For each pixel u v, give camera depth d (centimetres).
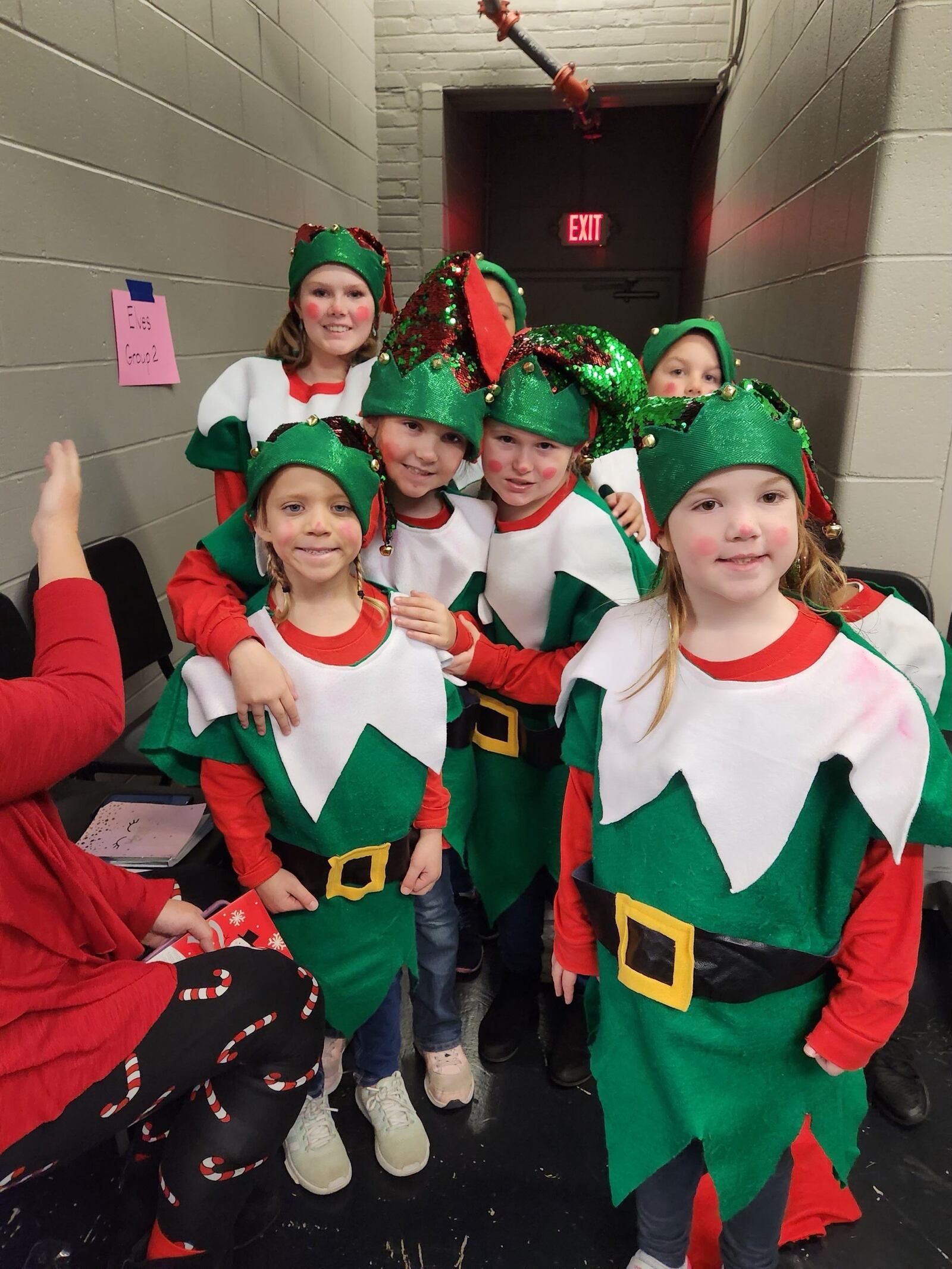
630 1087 98
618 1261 116
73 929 89
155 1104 93
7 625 141
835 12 195
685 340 170
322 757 112
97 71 170
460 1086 140
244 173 242
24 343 154
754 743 85
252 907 113
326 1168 126
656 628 95
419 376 117
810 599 96
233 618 114
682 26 355
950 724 121
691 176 490
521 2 360
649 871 92
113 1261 109
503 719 143
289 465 104
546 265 538
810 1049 89
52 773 83
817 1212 119
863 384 176
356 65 343
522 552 131
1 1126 80
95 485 179
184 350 212
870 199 168
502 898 151
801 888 87
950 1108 141
